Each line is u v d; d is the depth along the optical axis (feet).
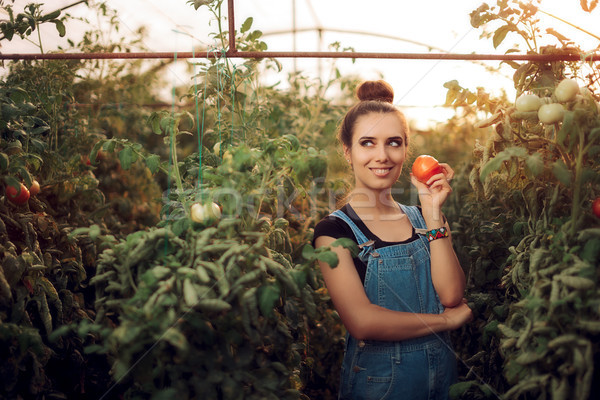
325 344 8.59
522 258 5.16
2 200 5.68
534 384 4.18
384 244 5.33
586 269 4.16
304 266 4.52
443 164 5.65
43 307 5.40
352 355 5.47
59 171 7.92
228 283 4.17
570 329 4.10
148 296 4.11
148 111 13.87
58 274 6.58
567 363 4.04
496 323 5.55
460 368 7.26
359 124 5.47
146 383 4.26
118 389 6.63
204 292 4.07
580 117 4.52
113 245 4.55
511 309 4.96
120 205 11.05
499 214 7.50
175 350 4.24
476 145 5.69
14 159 5.91
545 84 5.84
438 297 5.41
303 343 6.71
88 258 7.33
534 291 4.45
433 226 5.41
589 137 4.47
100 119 11.59
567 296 4.11
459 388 5.00
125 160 5.45
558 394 4.00
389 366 5.17
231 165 4.72
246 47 8.00
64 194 7.55
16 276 5.12
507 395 4.38
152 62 13.42
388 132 5.38
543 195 5.26
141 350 4.26
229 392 4.10
